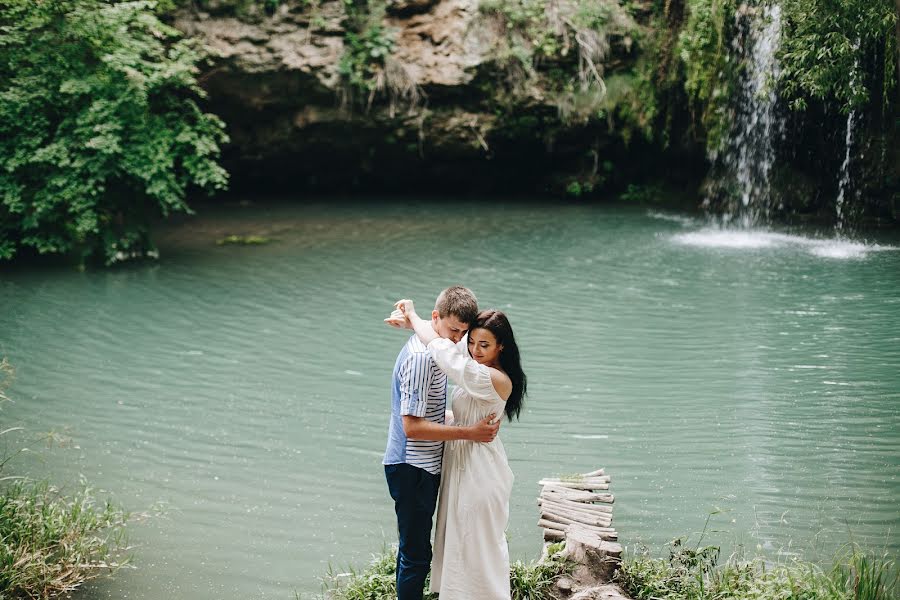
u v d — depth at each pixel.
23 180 13.36
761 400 7.87
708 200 18.03
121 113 13.45
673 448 6.88
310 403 8.02
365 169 19.86
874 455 6.70
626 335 9.85
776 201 17.12
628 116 18.72
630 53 18.75
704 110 17.45
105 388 8.39
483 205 19.11
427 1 18.27
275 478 6.45
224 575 5.07
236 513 5.88
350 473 6.55
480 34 18.23
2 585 4.61
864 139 15.80
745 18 16.44
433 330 4.13
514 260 13.68
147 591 4.87
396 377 4.10
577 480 5.85
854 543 5.36
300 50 17.86
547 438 7.11
